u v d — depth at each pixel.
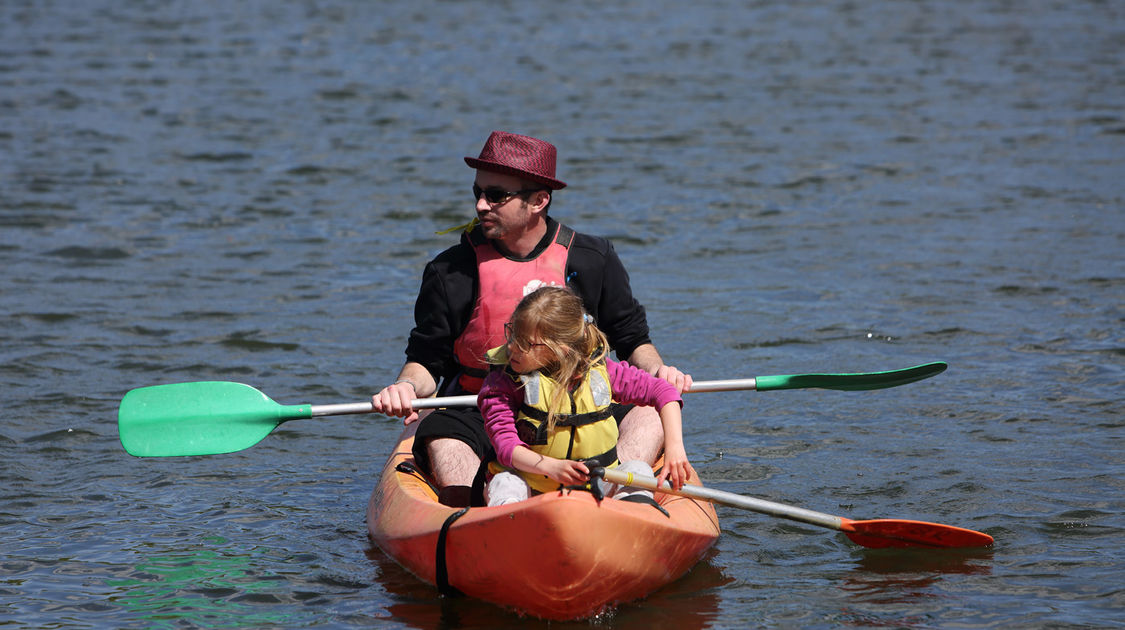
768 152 49.31
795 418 22.62
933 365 17.84
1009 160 47.03
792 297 30.70
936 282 31.58
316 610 14.77
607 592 14.34
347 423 23.08
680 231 37.84
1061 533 16.97
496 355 14.98
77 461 20.53
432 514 15.26
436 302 17.48
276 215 39.72
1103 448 20.36
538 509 13.67
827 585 15.41
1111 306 28.89
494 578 14.37
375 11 95.25
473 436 17.03
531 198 17.16
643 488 15.16
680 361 26.11
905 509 18.11
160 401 17.28
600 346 15.16
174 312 29.69
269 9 95.75
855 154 48.66
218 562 16.33
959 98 60.72
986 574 15.66
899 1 102.12
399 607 14.85
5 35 80.06
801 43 80.25
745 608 14.70
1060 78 65.81
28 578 15.72
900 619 14.28
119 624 14.34
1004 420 21.92
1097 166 45.62
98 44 77.19
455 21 90.25
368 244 36.44
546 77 67.38
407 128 54.38
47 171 44.84
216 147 49.81
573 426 14.69
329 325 28.91
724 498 15.56
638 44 79.69
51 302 30.22
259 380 25.00
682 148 50.19
